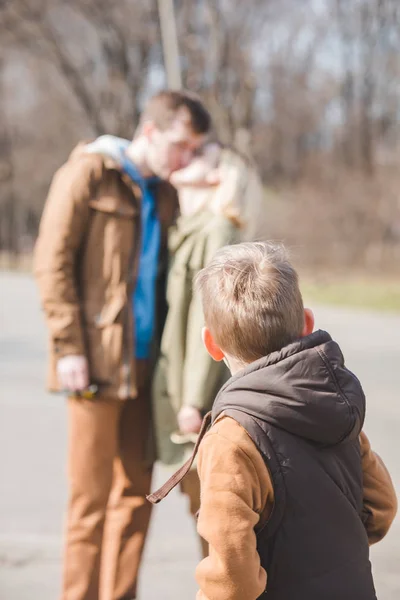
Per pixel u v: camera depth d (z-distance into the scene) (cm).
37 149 5891
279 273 229
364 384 1063
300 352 218
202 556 392
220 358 242
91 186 381
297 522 213
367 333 1642
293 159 5716
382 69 5134
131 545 399
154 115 393
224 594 210
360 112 5119
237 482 210
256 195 411
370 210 3672
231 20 4172
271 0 4516
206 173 396
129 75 4406
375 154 4753
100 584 392
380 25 5125
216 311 229
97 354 380
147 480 404
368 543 229
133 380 382
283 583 213
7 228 6325
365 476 239
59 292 377
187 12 3972
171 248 395
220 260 237
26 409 900
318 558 213
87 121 4884
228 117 3994
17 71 5619
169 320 387
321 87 5662
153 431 393
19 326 1703
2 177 5978
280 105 5719
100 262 384
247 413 215
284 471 213
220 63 4078
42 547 494
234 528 208
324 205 3700
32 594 430
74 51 4575
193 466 377
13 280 3569
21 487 616
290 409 214
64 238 378
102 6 4269
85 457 381
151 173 400
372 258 3638
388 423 838
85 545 380
